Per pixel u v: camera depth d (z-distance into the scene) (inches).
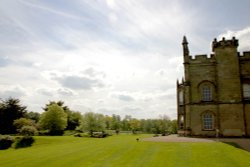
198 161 823.1
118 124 5531.5
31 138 2005.4
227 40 1676.9
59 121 3149.6
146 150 1035.3
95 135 2721.5
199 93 1680.6
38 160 987.3
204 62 1701.5
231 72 1643.7
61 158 983.6
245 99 1612.9
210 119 1637.6
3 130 2753.4
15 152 1419.8
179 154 932.6
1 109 2778.1
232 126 1589.6
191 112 1669.5
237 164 774.5
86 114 3260.3
